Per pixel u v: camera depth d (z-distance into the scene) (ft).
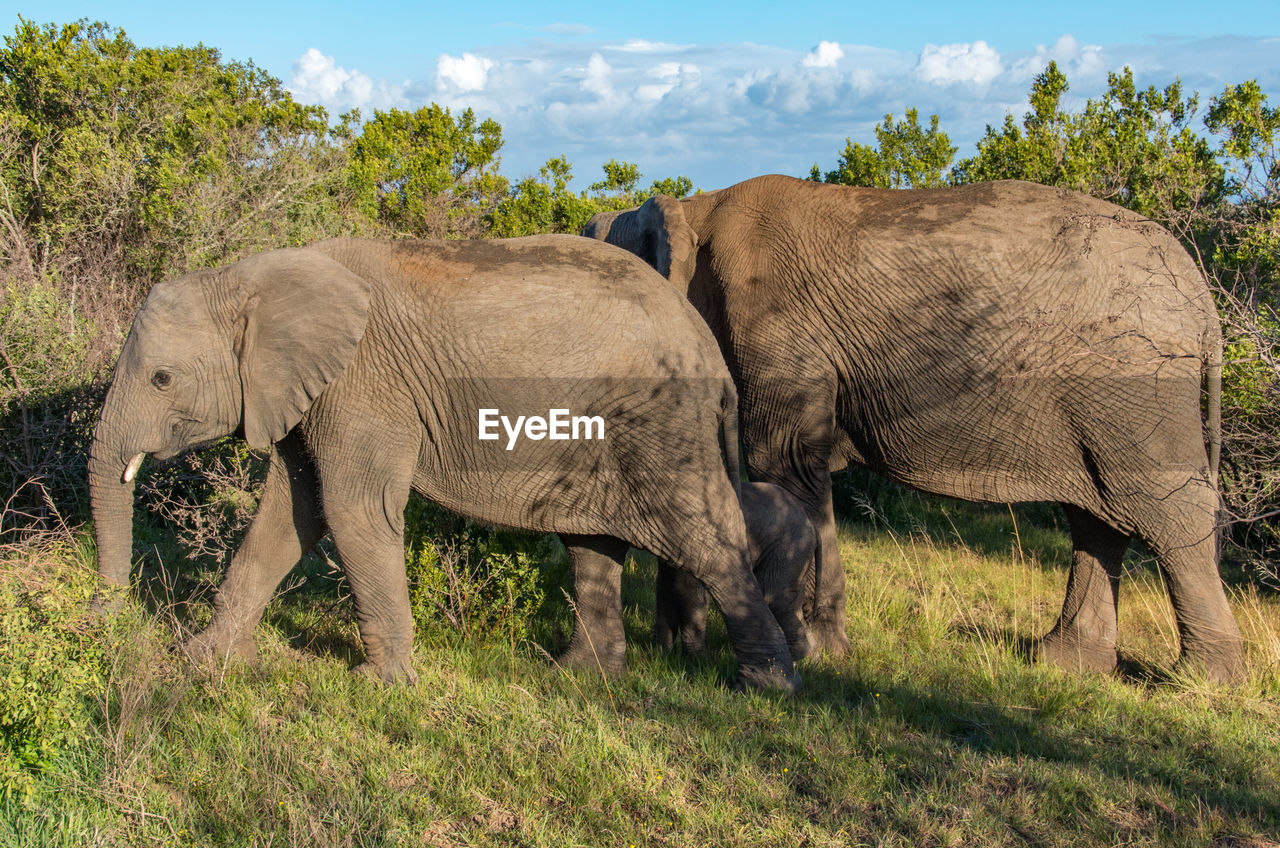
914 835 12.61
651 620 21.90
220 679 16.11
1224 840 12.82
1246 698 17.52
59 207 41.39
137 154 44.80
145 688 14.69
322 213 49.90
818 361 19.98
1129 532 18.83
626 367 16.72
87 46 52.65
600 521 17.48
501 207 61.57
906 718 16.72
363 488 16.90
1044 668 18.99
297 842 11.57
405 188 64.03
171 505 25.61
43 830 11.55
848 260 19.51
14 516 22.97
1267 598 23.36
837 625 20.68
